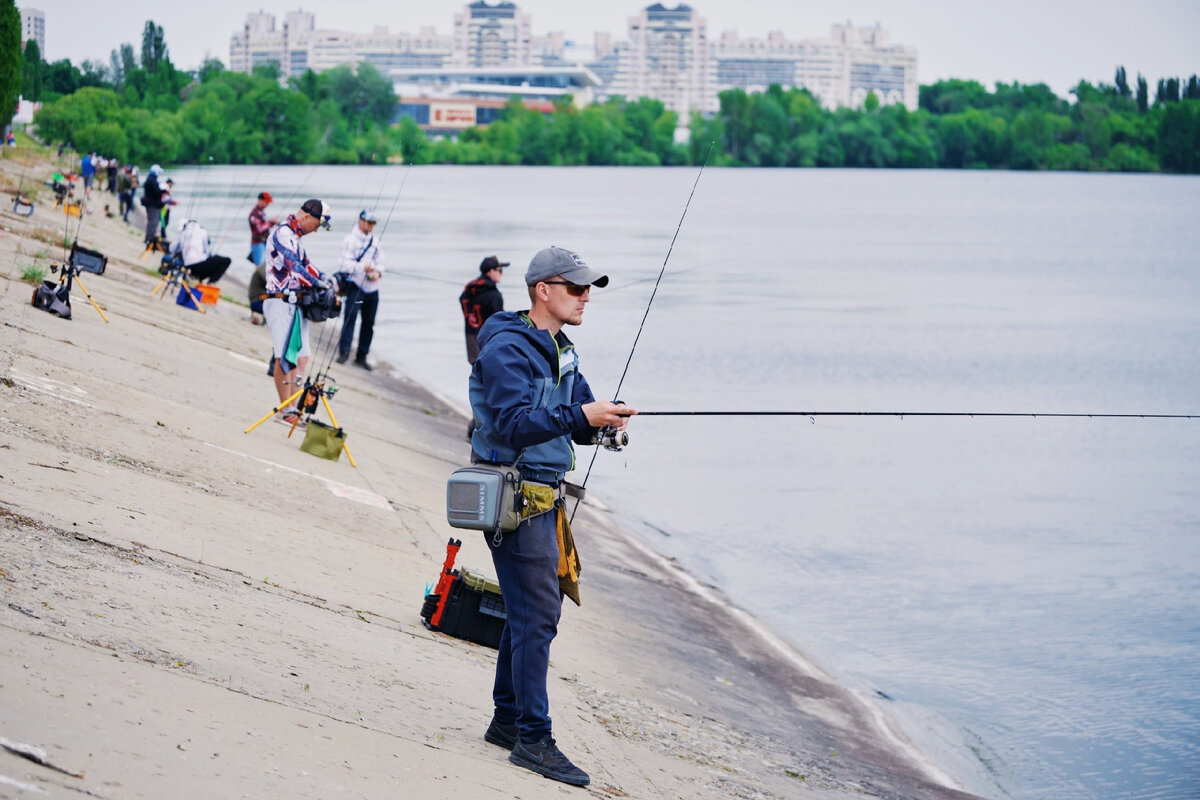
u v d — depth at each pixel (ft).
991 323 157.17
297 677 23.38
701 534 58.18
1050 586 52.42
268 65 600.39
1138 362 125.59
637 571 49.67
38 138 288.71
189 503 35.40
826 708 37.78
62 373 46.24
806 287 200.95
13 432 35.70
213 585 28.12
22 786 14.90
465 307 61.05
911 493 68.59
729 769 28.91
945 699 39.81
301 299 52.24
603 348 123.54
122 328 65.16
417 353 107.65
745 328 143.64
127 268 101.35
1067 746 36.45
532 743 22.40
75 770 15.83
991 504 66.74
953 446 82.94
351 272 84.99
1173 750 36.40
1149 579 53.57
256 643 24.79
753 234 335.06
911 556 56.08
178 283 90.68
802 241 317.22
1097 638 45.88
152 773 16.53
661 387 102.06
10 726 16.49
